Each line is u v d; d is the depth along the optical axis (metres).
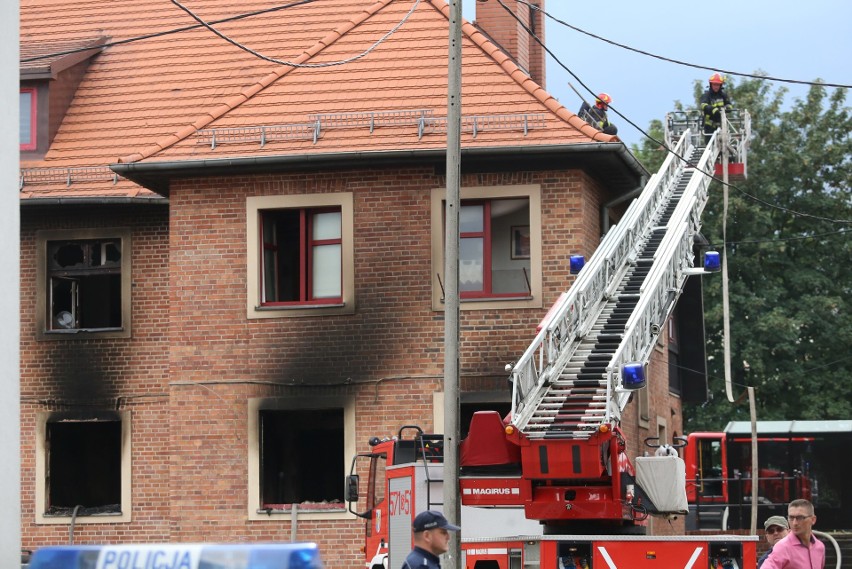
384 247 31.19
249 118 32.62
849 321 60.41
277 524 30.66
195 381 31.39
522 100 31.89
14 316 14.11
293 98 33.03
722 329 61.06
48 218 33.88
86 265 33.91
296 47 36.75
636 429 36.31
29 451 33.25
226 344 31.41
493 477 22.33
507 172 31.11
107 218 33.69
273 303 31.70
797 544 15.55
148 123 35.25
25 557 32.56
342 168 31.45
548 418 22.95
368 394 30.81
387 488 24.77
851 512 39.22
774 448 40.00
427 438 24.61
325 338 31.12
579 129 31.00
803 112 63.19
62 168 34.09
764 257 61.38
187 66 36.88
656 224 33.19
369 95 32.81
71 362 33.41
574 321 26.06
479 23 39.34
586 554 20.39
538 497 22.25
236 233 31.70
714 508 40.44
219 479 31.00
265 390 31.12
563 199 30.91
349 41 34.44
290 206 31.59
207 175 31.86
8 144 14.18
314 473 31.34
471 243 31.22
